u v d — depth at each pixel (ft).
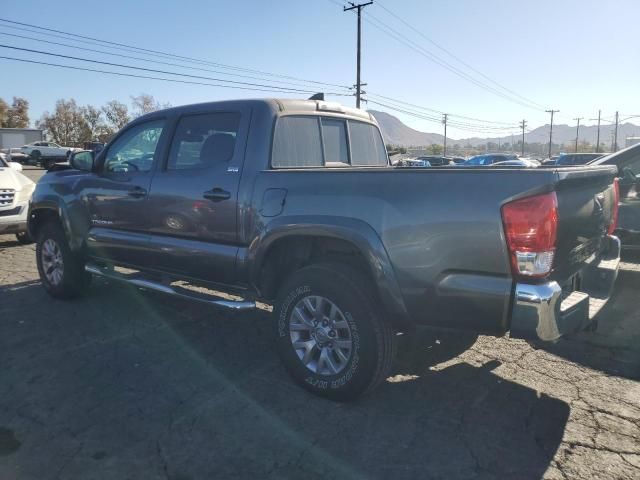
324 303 11.48
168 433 10.28
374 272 10.56
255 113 13.14
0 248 29.78
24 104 279.49
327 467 9.22
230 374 12.99
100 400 11.59
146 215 15.06
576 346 14.80
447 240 9.82
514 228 9.23
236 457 9.51
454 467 9.22
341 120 16.03
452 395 11.91
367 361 10.79
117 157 16.48
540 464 9.30
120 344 14.88
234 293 13.84
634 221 19.51
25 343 14.88
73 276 18.33
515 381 12.62
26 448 9.73
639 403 11.53
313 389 11.69
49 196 18.28
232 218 12.87
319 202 11.34
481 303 9.66
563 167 10.21
